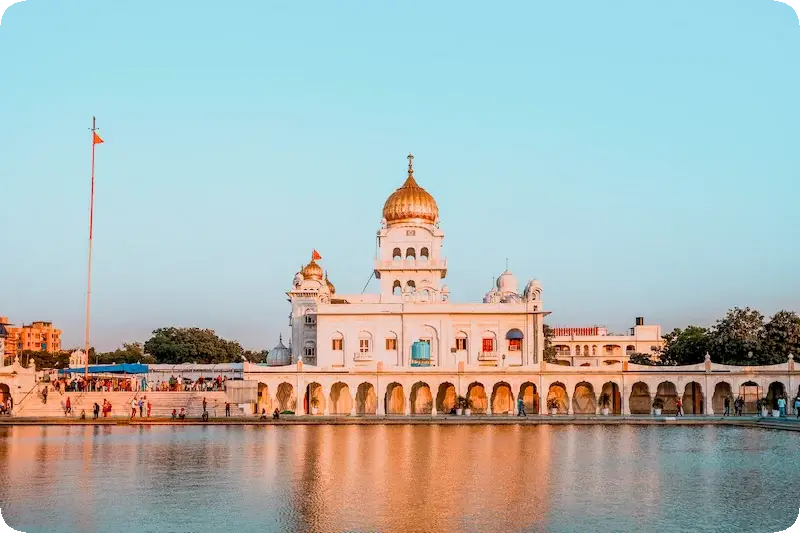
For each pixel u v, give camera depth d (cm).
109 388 10600
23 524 3522
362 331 11419
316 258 13275
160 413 9694
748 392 10912
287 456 5647
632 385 10156
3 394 10019
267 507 3816
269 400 10781
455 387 10306
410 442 6662
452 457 5575
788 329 11225
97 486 4409
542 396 10100
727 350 11094
